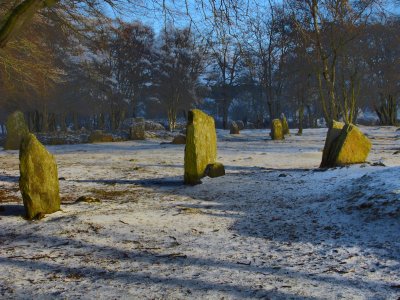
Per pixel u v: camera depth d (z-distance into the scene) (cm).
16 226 594
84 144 2397
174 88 3797
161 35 3578
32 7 596
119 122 4116
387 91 4016
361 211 575
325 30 1820
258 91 5459
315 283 366
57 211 670
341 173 871
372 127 3519
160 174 1128
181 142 2297
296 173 979
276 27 2178
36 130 4372
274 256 445
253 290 356
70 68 3275
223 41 761
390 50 3697
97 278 396
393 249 438
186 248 483
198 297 346
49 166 657
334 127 1099
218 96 5450
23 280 394
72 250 484
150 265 429
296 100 4350
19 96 3120
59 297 355
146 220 609
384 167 876
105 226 579
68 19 1609
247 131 3588
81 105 3912
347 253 440
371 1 1638
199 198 780
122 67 3709
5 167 1305
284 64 3341
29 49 1758
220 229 561
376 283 359
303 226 555
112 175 1114
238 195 784
